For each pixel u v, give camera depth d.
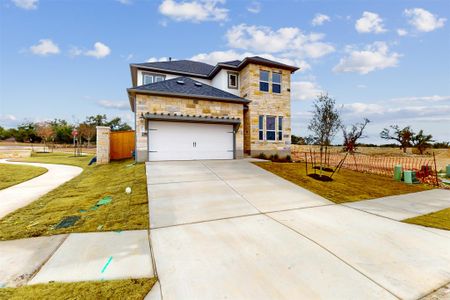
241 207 5.71
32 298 2.35
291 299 2.42
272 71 16.59
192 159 12.62
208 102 13.15
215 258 3.27
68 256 3.30
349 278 2.81
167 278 2.77
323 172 11.12
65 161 18.89
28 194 7.50
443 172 14.21
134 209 5.44
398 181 10.22
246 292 2.52
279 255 3.38
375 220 5.00
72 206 5.91
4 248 3.56
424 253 3.50
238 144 13.84
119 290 2.51
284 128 16.91
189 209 5.48
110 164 14.30
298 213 5.40
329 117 15.74
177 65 19.56
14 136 50.53
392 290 2.59
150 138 11.78
